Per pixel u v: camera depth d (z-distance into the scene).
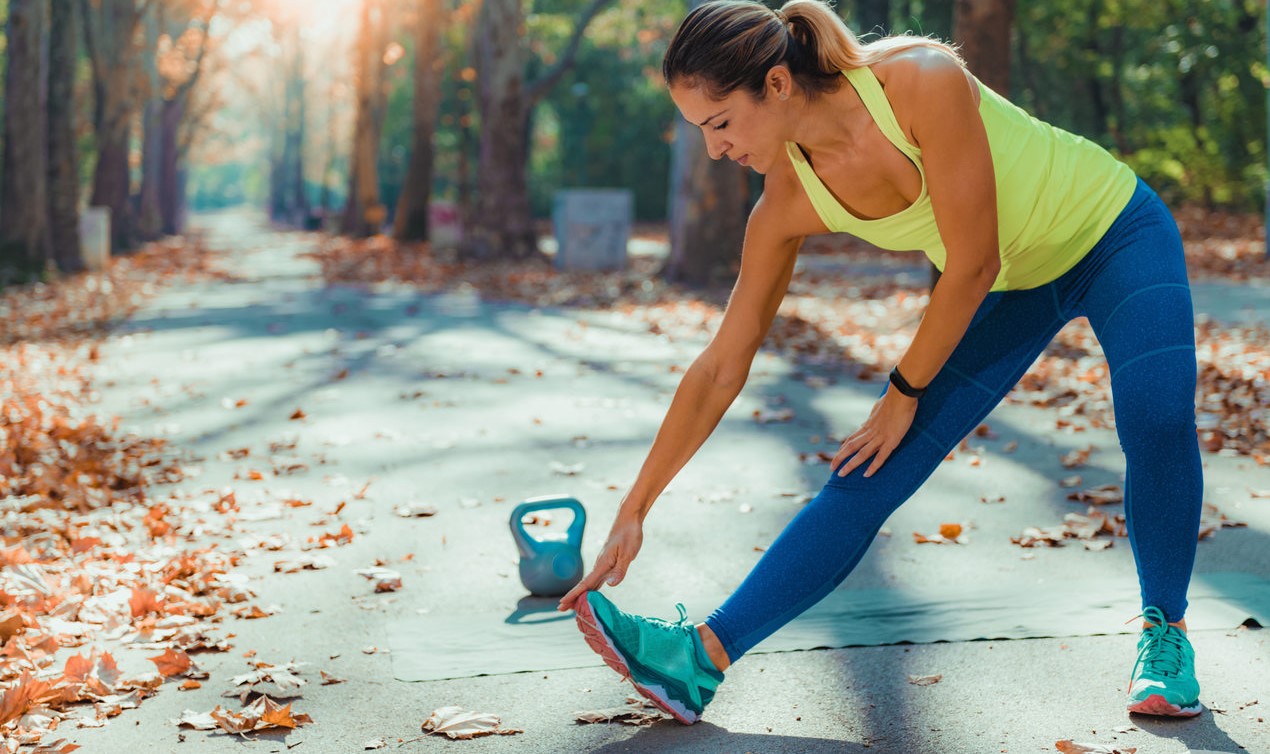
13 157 17.91
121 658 3.15
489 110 20.83
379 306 14.05
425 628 3.39
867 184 2.33
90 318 12.83
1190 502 2.50
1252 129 24.28
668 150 44.31
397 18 37.78
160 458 5.77
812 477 5.23
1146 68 30.14
